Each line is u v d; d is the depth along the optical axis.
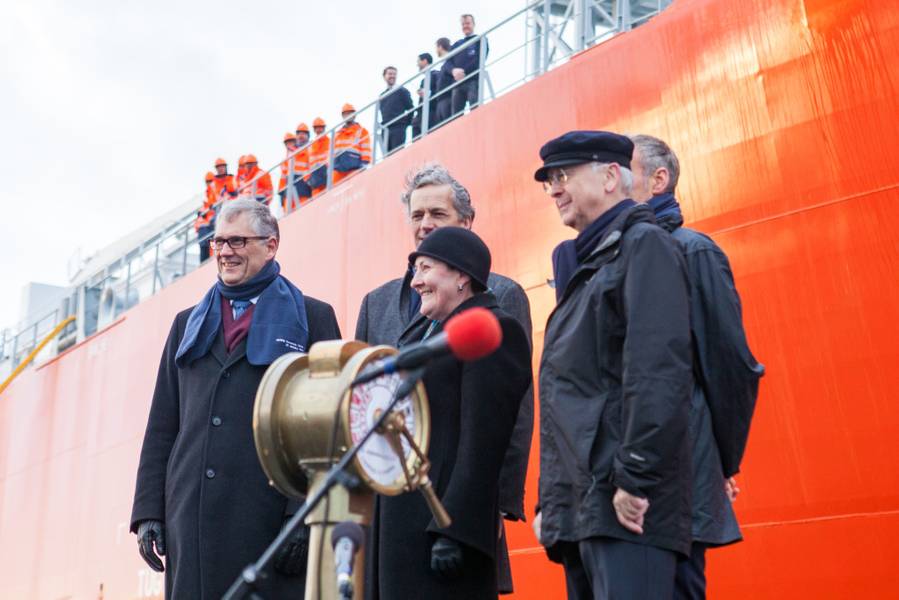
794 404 5.12
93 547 12.09
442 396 3.43
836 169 5.24
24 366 15.45
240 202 4.11
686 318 2.76
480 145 7.53
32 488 14.20
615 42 6.62
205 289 11.14
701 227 5.78
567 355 2.91
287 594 3.60
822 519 4.90
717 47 5.94
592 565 2.76
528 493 6.36
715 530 2.91
